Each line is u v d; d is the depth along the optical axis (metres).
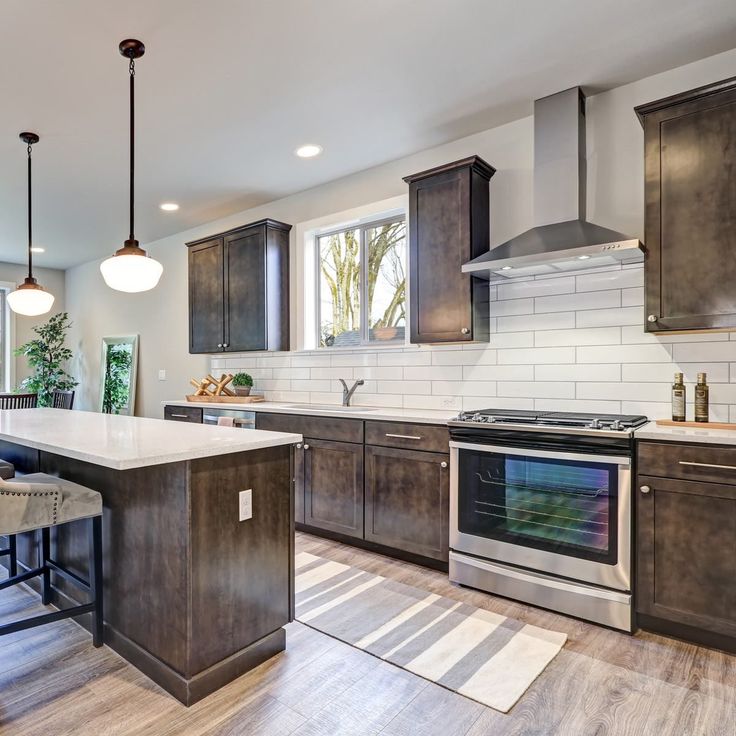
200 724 1.67
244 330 4.39
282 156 3.61
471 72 2.62
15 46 2.33
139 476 1.96
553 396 2.98
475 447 2.62
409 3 2.09
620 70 2.62
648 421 2.58
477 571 2.63
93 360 6.80
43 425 2.61
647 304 2.40
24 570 2.78
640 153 2.72
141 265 2.32
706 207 2.26
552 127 2.84
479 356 3.28
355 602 2.52
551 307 3.00
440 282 3.14
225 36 2.29
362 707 1.75
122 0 2.04
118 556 2.07
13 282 6.91
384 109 2.98
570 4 2.12
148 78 2.62
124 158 3.61
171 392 5.68
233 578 1.91
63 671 1.95
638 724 1.66
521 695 1.81
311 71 2.58
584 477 2.32
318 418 3.39
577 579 2.34
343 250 4.23
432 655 2.06
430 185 3.19
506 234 3.17
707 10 2.16
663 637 2.19
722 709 1.73
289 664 2.00
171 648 1.82
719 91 2.23
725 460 2.02
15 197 4.35
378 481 3.08
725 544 2.03
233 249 4.48
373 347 3.84
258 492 2.02
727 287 2.21
